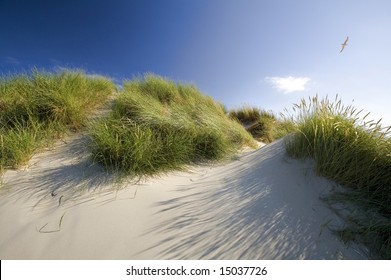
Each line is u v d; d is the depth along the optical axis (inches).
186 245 57.6
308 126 97.0
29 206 65.0
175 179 92.7
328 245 58.0
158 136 110.8
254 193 80.1
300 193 77.7
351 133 81.7
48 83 133.6
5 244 52.9
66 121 123.6
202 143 126.0
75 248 53.7
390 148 75.7
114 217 64.3
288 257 55.0
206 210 71.6
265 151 118.9
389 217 65.8
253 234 61.4
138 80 218.4
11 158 86.3
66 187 74.8
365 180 76.3
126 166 87.1
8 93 126.1
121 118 112.7
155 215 67.6
